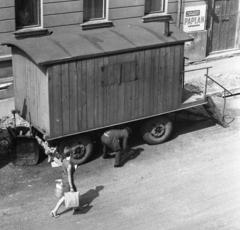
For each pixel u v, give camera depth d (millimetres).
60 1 15125
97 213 10211
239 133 14086
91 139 12375
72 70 11242
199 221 9992
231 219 10078
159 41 12320
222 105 16031
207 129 14336
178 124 14633
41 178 11570
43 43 11656
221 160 12531
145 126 12938
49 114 11203
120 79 11992
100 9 16344
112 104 12070
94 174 11781
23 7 14805
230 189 11195
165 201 10688
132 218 10062
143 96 12500
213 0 19016
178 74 12922
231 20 20078
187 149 13102
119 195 10891
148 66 12344
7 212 10180
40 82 11336
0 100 14633
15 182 11367
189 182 11477
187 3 18031
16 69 12406
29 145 12047
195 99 13695
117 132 11945
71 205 9852
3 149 12820
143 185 11328
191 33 18531
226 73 18172
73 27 15680
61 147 11820
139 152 12898
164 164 12305
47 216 10078
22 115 12594
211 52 19922
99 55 11477
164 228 9742
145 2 17188
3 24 14281
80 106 11594
